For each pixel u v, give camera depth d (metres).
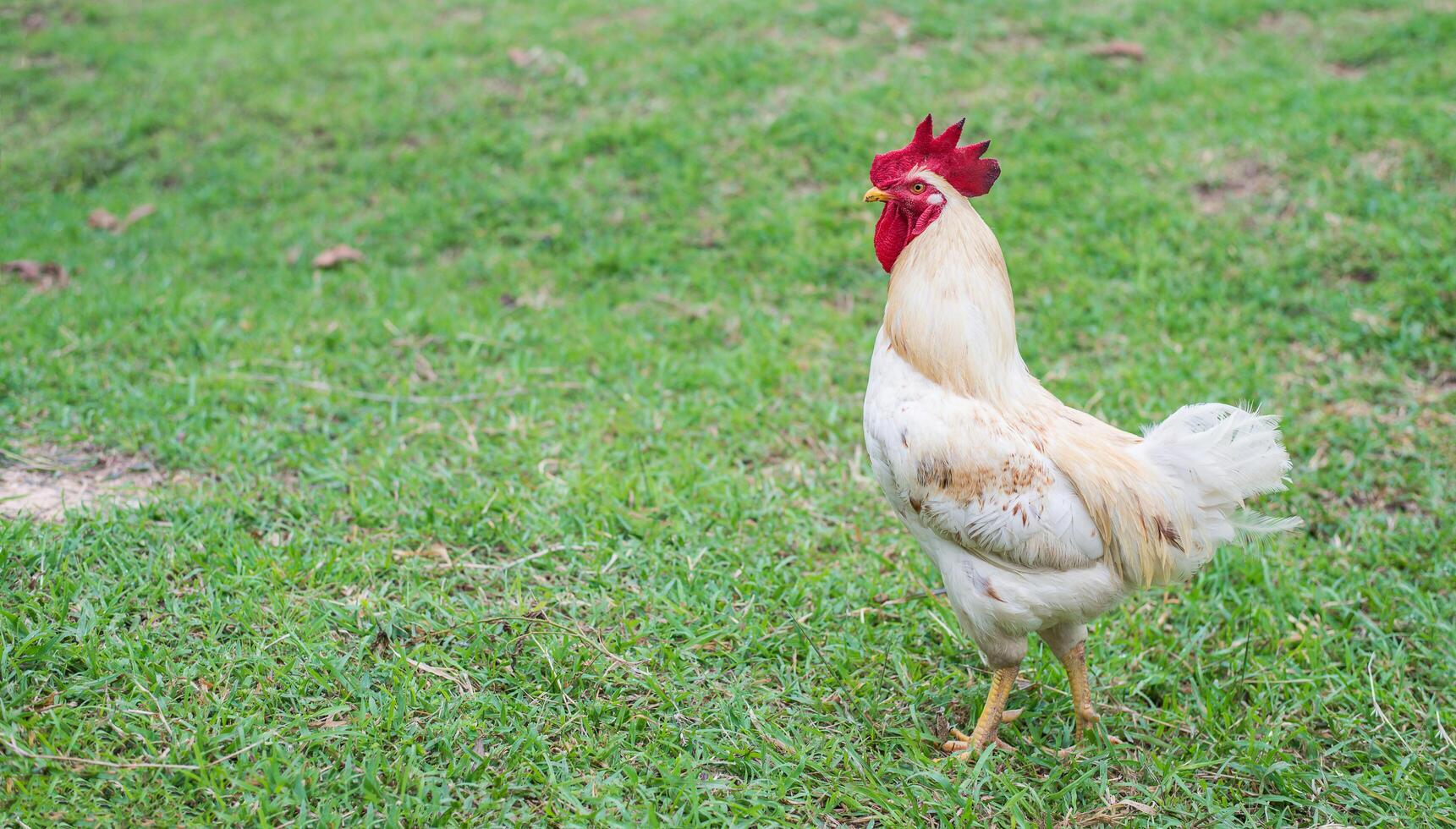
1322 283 6.98
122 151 8.98
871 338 6.70
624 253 7.51
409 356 6.43
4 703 3.51
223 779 3.35
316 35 10.95
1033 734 3.99
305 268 7.51
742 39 10.22
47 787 3.24
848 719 3.93
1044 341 6.60
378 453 5.41
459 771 3.49
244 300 7.02
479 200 8.22
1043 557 3.53
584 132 8.92
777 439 5.75
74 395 5.67
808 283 7.32
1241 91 9.10
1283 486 3.64
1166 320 6.68
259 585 4.27
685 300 7.16
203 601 4.16
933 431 3.54
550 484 5.16
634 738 3.72
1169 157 8.26
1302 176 7.91
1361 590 4.68
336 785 3.38
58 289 7.06
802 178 8.34
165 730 3.51
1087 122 8.84
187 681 3.73
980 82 9.32
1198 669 4.28
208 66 10.26
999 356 3.67
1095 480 3.53
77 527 4.50
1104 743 3.92
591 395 6.09
